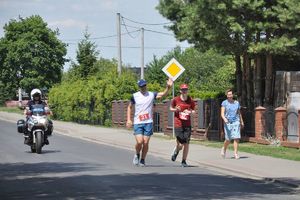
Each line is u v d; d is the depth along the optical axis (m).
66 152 27.03
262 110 29.81
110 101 50.03
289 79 31.00
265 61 33.47
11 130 45.53
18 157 24.34
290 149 26.50
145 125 20.66
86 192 14.82
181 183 16.61
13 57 96.94
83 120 56.19
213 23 28.11
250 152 25.56
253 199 13.89
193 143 30.98
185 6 30.91
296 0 26.19
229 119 23.19
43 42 98.25
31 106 26.30
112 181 16.88
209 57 77.50
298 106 28.95
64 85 63.19
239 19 27.58
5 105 113.94
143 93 20.55
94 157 24.58
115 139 34.97
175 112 21.00
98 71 64.81
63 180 17.12
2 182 16.81
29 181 16.98
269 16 27.22
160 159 24.02
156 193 14.63
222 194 14.63
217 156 24.14
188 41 30.64
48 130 26.22
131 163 22.08
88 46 64.88
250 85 33.19
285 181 16.98
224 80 57.28
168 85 20.50
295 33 27.58
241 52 30.19
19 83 98.19
